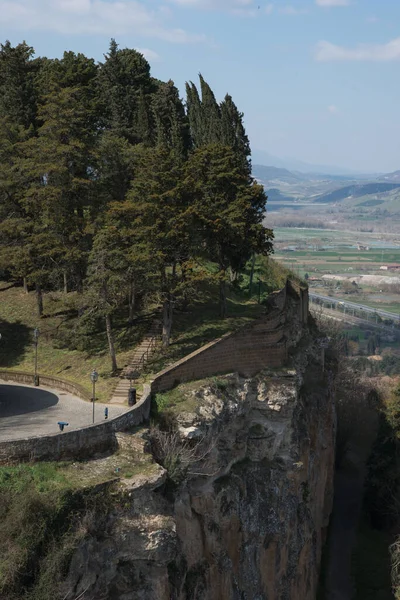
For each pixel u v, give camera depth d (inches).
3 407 1845.5
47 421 1708.9
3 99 3248.0
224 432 1994.3
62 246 2410.2
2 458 1422.2
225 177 2479.1
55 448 1487.5
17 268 2529.5
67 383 2069.4
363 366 6688.0
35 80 3339.1
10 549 1261.1
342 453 3949.3
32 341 2481.5
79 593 1315.2
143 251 2126.0
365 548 3046.3
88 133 2650.1
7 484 1358.3
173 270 2226.9
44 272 2443.4
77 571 1321.4
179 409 1835.6
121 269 2158.0
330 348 4028.1
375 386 5123.0
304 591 2450.8
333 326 5703.7
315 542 2709.2
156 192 2172.7
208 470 1850.4
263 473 2164.1
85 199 2524.6
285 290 3073.3
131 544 1422.2
